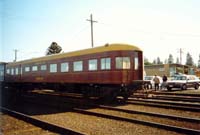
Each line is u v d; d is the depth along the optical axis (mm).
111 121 11227
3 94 26938
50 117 12828
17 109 16172
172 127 9258
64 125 10742
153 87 33625
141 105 16609
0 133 9422
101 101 18484
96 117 12344
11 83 29516
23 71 26469
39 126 10438
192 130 8641
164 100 19234
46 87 23953
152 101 17781
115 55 16938
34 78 24531
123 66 16984
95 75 17891
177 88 33219
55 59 21688
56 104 17547
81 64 19000
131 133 9125
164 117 11844
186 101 18562
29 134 9242
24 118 11945
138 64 17719
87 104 16797
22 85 27484
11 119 12242
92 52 18234
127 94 17484
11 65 28969
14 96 24969
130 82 17172
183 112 13633
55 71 21641
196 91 29594
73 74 19672
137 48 17688
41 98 22453
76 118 12289
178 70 59344
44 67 23094
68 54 20328
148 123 10141
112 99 17812
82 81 18875
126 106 16266
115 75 16859
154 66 62125
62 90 22031
